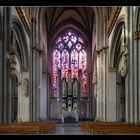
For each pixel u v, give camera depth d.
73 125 45.59
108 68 37.97
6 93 22.52
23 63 34.56
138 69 23.61
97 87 44.31
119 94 38.62
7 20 23.03
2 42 22.12
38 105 39.69
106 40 39.91
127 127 18.80
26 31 33.81
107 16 40.09
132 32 24.20
